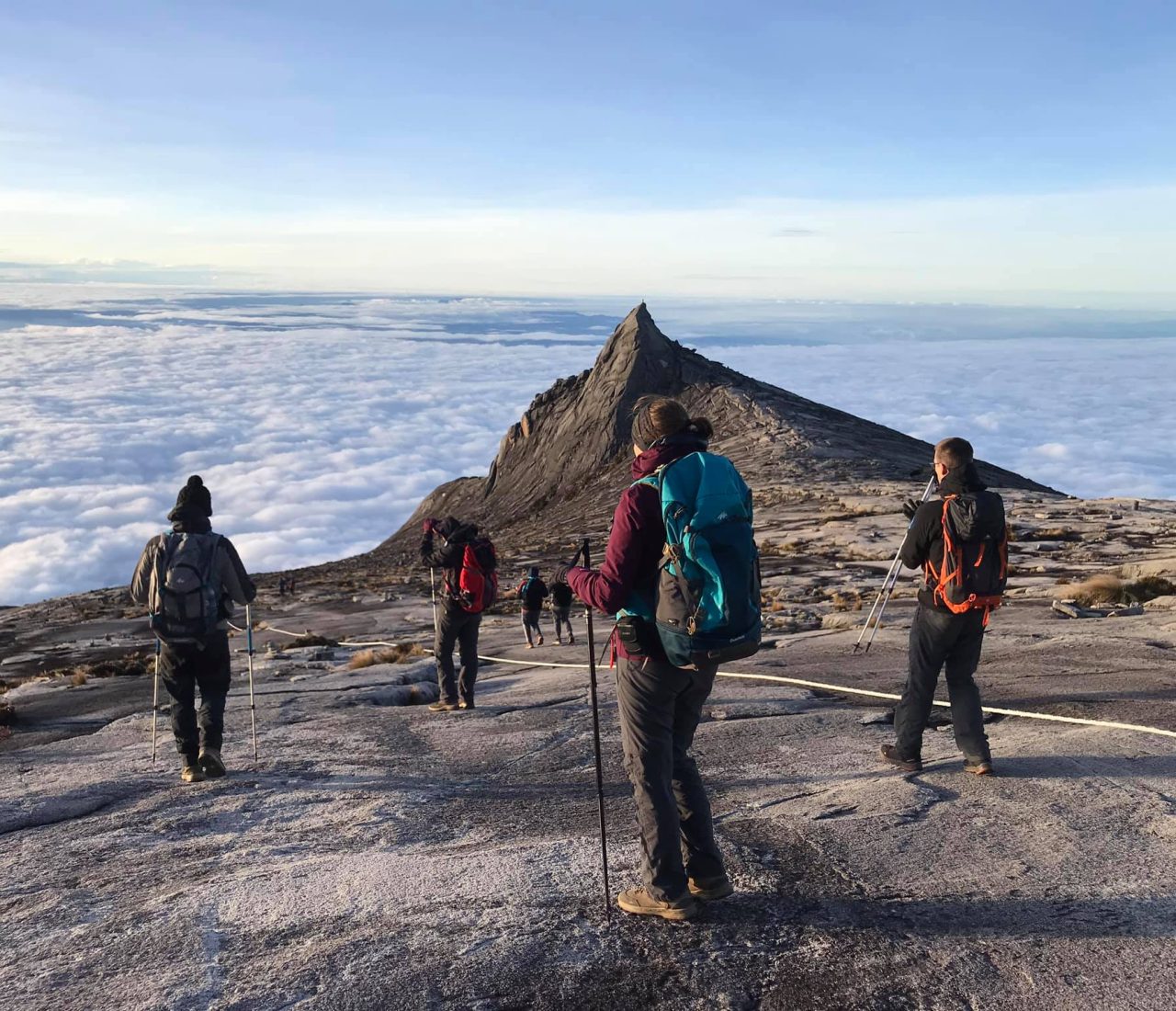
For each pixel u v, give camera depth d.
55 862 5.43
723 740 7.54
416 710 10.27
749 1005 3.25
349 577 59.94
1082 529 33.34
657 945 3.68
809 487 53.88
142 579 7.35
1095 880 4.13
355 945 3.77
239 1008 3.34
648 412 3.92
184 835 5.90
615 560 3.79
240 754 8.33
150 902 4.50
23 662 30.17
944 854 4.53
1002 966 3.45
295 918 4.09
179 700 7.34
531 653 15.75
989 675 9.45
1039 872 4.25
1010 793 5.36
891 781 5.77
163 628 7.08
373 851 5.32
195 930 4.02
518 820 5.85
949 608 5.68
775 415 81.69
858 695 9.29
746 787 6.11
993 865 4.36
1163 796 5.21
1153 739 6.43
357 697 11.53
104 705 12.93
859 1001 3.25
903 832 4.85
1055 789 5.38
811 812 5.30
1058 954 3.51
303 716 10.34
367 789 6.83
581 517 68.75
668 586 3.73
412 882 4.44
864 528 37.88
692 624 3.63
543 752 7.77
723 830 5.07
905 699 6.11
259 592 52.72
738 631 3.66
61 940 4.09
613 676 11.57
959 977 3.38
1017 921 3.79
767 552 33.97
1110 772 5.68
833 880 4.28
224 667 7.45
